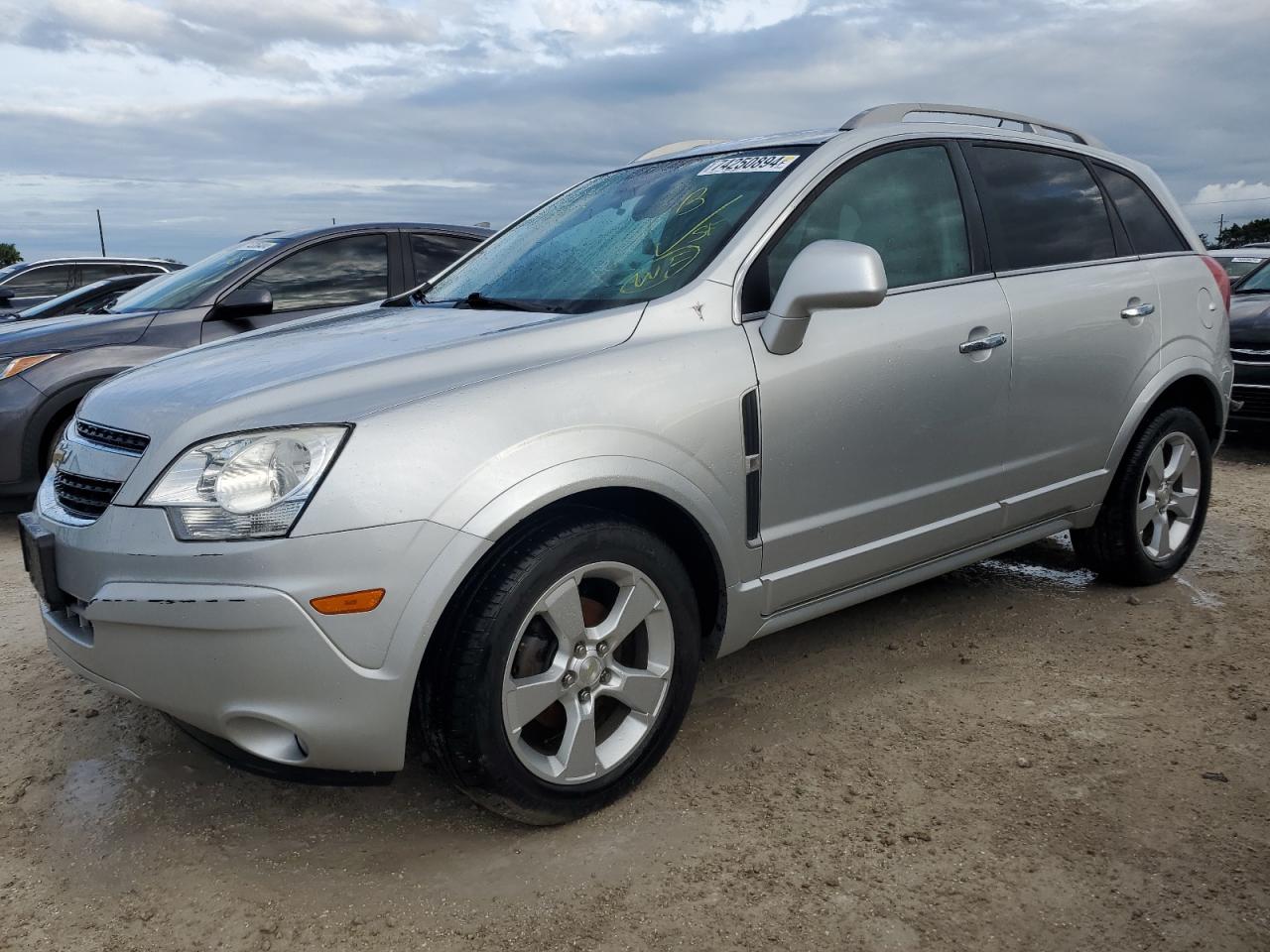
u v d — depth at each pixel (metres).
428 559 2.28
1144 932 2.15
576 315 2.86
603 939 2.18
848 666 3.54
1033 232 3.69
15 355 5.60
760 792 2.73
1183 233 4.33
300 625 2.22
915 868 2.38
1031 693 3.30
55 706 3.41
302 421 2.31
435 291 3.66
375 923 2.26
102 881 2.45
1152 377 3.99
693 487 2.67
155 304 6.11
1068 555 4.78
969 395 3.33
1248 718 3.10
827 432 2.97
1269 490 6.30
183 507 2.30
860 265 2.66
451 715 2.37
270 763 2.39
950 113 3.67
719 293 2.88
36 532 2.61
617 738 2.69
